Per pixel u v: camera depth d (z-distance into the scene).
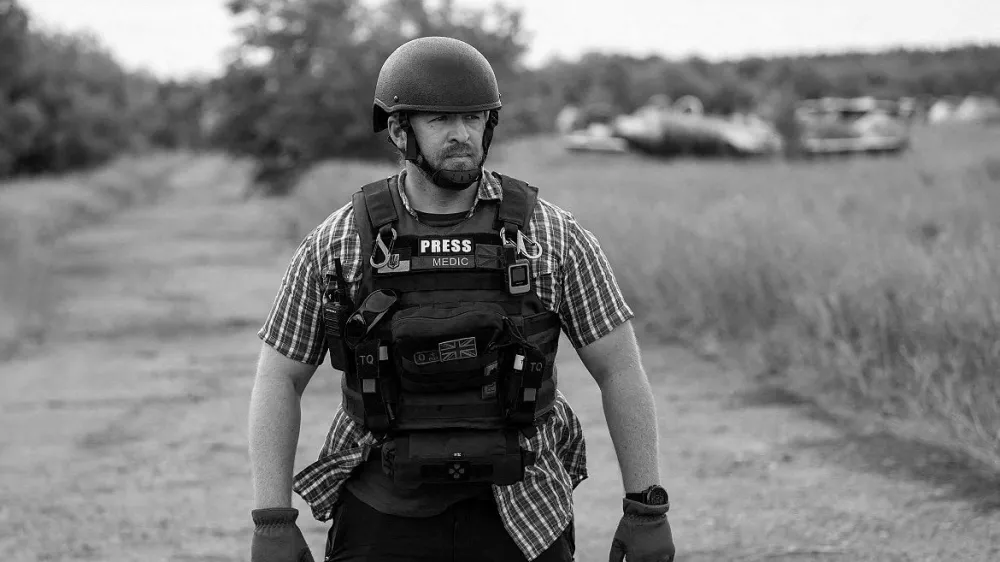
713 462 6.41
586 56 70.38
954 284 7.41
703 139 27.75
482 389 2.60
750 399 7.86
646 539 2.69
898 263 8.46
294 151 37.88
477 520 2.68
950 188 15.16
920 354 6.84
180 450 7.29
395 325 2.55
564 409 2.80
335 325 2.63
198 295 15.64
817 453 6.46
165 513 5.97
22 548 5.46
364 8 38.81
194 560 5.25
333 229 2.67
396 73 2.62
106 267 20.31
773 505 5.65
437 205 2.67
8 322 12.80
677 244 11.48
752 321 9.42
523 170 25.38
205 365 10.41
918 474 5.96
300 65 38.56
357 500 2.71
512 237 2.63
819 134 27.84
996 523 5.21
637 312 11.22
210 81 38.94
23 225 25.67
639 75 67.12
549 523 2.66
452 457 2.56
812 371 8.03
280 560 2.61
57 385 9.68
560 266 2.66
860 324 7.82
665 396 8.09
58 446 7.52
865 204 14.59
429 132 2.61
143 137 93.06
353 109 36.78
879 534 5.17
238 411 8.40
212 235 27.39
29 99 56.62
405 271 2.60
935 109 45.66
